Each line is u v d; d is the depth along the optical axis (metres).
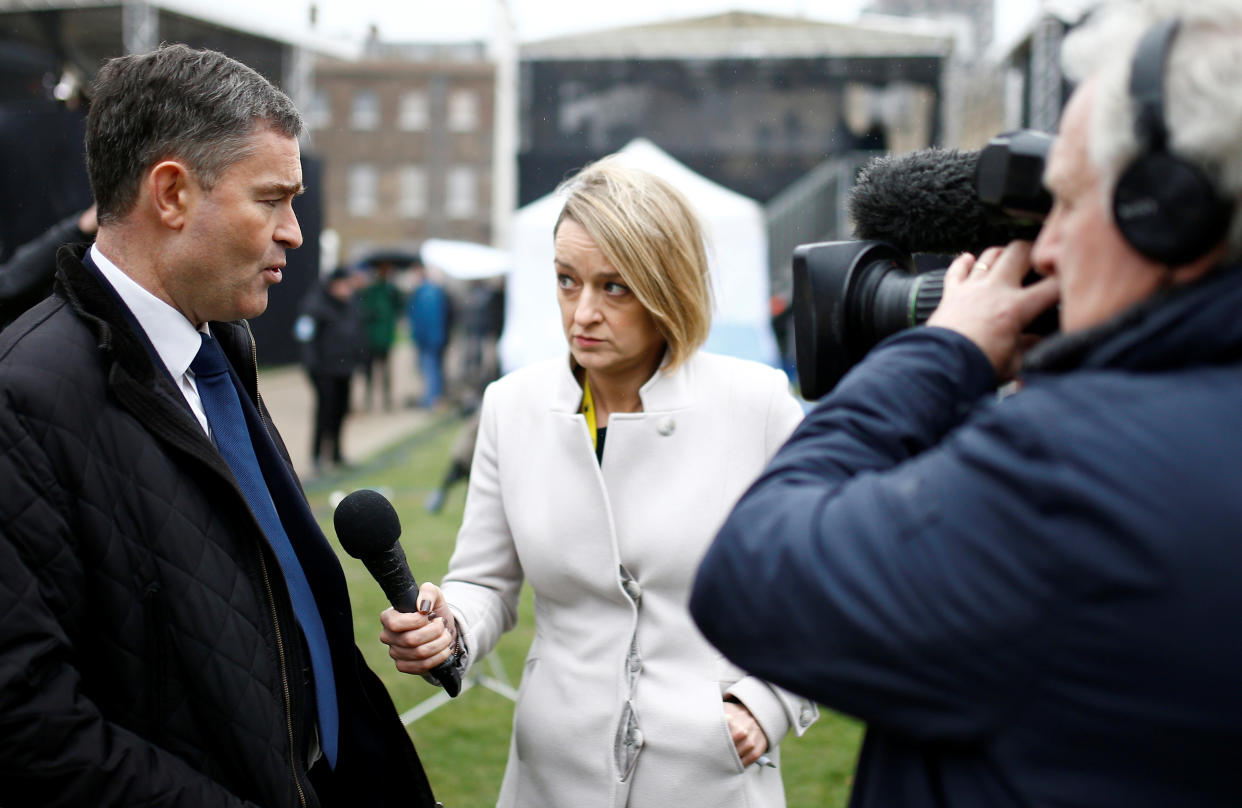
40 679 1.23
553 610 1.85
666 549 1.76
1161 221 0.80
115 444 1.34
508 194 36.88
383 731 1.75
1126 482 0.78
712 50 11.03
